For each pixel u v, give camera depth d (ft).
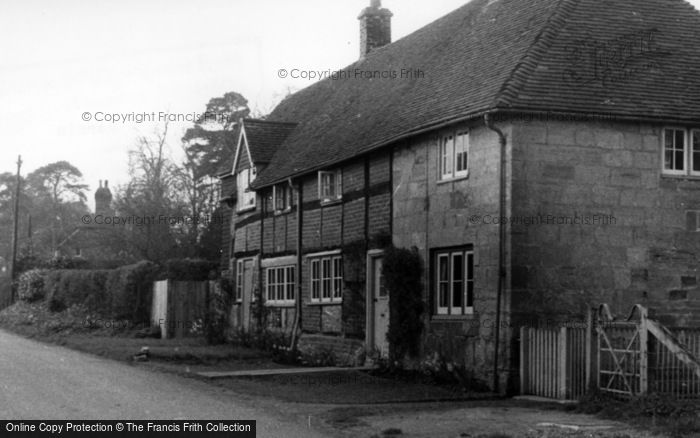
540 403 50.11
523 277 55.93
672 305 59.11
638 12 66.39
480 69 65.00
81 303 119.85
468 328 59.21
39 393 48.55
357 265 74.59
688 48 64.64
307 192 85.51
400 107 72.95
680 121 58.80
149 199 158.30
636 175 58.85
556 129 57.41
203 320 106.73
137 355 76.48
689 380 45.57
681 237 59.67
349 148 75.72
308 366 75.61
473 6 82.07
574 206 57.36
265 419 42.96
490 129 57.06
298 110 109.70
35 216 286.87
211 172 165.17
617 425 41.37
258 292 96.84
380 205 71.26
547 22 63.46
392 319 66.44
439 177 63.41
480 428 41.22
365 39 103.19
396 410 47.57
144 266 110.63
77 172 307.58
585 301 57.06
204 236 155.94
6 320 130.41
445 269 63.16
